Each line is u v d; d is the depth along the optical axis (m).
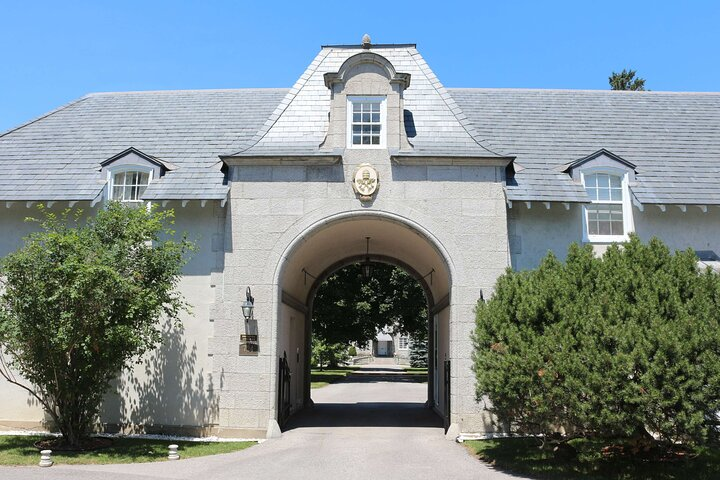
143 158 16.88
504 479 10.90
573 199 15.85
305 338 22.45
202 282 15.88
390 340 89.69
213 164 17.19
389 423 17.55
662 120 19.88
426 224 15.66
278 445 14.02
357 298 39.44
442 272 17.70
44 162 17.73
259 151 16.16
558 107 20.58
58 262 12.95
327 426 16.91
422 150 16.00
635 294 10.82
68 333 12.66
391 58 17.95
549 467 11.63
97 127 19.72
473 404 15.00
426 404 22.02
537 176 16.56
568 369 10.35
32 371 13.79
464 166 15.90
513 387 11.06
